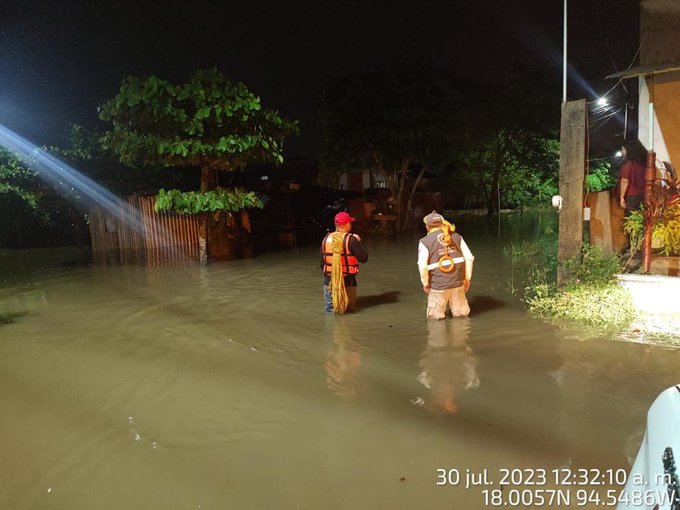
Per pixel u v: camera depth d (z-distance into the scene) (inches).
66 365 209.5
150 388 184.5
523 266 410.6
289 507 117.0
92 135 557.9
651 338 220.5
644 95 313.1
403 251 528.1
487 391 174.1
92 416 163.5
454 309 266.2
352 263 280.2
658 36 308.0
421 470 130.0
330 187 903.1
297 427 153.2
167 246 519.8
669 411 86.2
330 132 718.5
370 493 121.4
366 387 180.5
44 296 342.6
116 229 541.0
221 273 420.8
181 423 157.6
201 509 117.1
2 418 163.0
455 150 733.9
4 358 218.5
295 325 261.6
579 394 169.5
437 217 261.1
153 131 405.7
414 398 170.6
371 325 257.9
